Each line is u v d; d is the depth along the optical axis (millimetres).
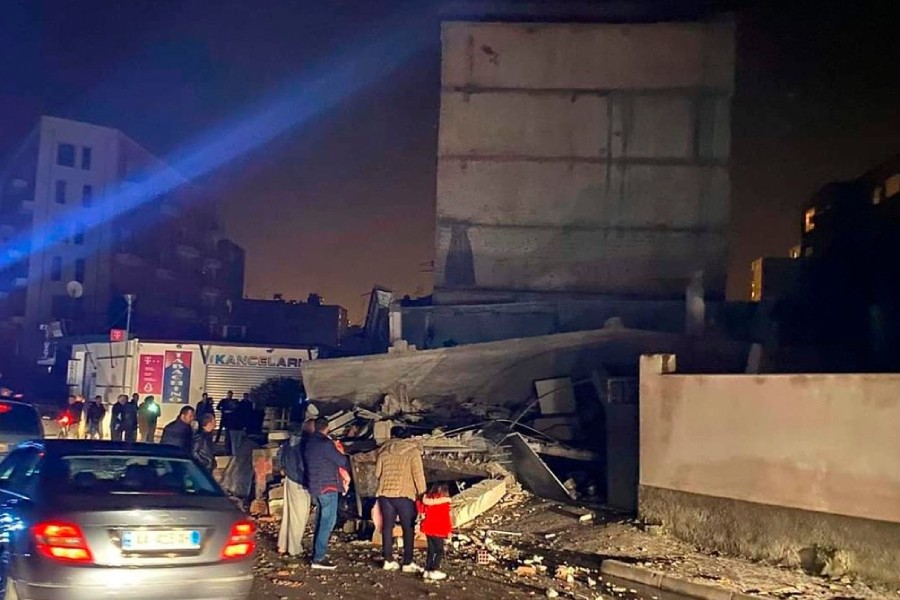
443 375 18703
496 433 15750
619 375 17188
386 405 18359
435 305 22734
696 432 11297
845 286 24906
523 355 18172
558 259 22625
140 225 65250
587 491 14148
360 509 12977
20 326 59000
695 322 18688
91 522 6465
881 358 17688
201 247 71812
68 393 32969
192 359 28172
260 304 73312
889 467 8883
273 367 28688
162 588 6496
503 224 22875
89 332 58500
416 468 10117
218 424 27188
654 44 22703
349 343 29969
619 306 21422
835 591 8773
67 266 60562
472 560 10719
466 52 23250
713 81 22469
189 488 7547
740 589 8867
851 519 9227
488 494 13484
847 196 28641
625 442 13438
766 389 10367
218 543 6840
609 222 22562
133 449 8008
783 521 9977
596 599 8898
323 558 10094
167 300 67125
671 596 9172
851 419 9336
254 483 15109
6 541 6918
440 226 23016
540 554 11148
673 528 11477
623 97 22734
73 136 61594
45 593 6312
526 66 23062
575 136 22828
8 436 13109
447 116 23203
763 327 21062
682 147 22484
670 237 22344
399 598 8734
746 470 10516
